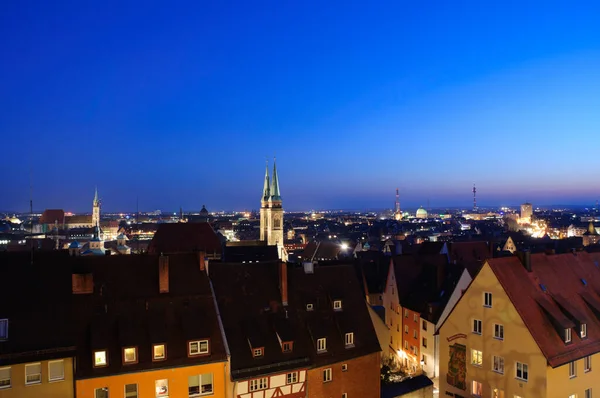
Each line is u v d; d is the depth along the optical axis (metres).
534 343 40.12
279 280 52.72
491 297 44.12
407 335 69.56
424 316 63.69
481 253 91.00
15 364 37.44
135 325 43.00
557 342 41.00
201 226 130.75
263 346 46.16
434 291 66.12
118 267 47.16
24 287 42.47
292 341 47.03
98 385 39.56
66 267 45.19
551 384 39.44
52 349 38.88
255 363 45.38
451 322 48.38
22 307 41.00
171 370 41.56
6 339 38.56
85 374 39.09
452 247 89.44
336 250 163.00
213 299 47.19
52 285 43.38
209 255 122.44
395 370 65.12
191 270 49.28
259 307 49.91
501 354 43.03
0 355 37.34
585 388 42.59
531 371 40.34
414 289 71.06
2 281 42.25
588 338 43.25
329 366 48.53
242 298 50.09
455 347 47.75
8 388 37.56
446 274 66.94
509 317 42.34
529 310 42.09
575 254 52.56
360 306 54.00
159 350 41.84
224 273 51.62
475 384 45.66
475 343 45.59
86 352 40.38
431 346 61.84
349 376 49.62
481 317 45.00
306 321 50.47
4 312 40.19
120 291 45.25
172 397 41.59
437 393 58.78
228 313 48.44
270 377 45.16
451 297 60.34
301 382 46.66
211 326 45.06
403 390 53.25
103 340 40.69
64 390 39.06
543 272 47.19
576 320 42.59
